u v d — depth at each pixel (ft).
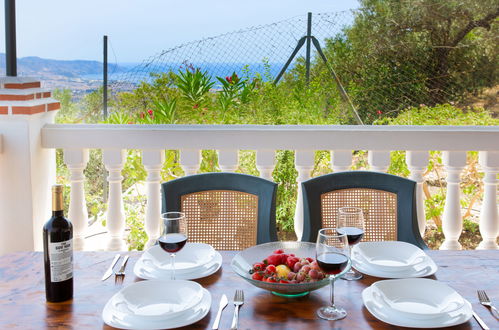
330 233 4.56
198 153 9.07
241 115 15.49
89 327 4.03
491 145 8.86
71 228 4.46
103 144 8.96
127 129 8.93
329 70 17.81
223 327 4.03
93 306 4.38
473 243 16.79
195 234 6.90
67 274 4.46
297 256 5.16
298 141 8.91
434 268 5.06
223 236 6.89
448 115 19.04
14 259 5.45
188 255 5.43
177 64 17.34
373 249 5.47
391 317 4.10
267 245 5.29
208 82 15.55
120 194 9.25
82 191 9.21
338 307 4.33
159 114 14.66
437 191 15.35
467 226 16.74
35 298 4.52
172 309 4.26
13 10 8.73
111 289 4.71
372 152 8.96
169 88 17.29
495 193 9.15
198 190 6.86
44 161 9.10
